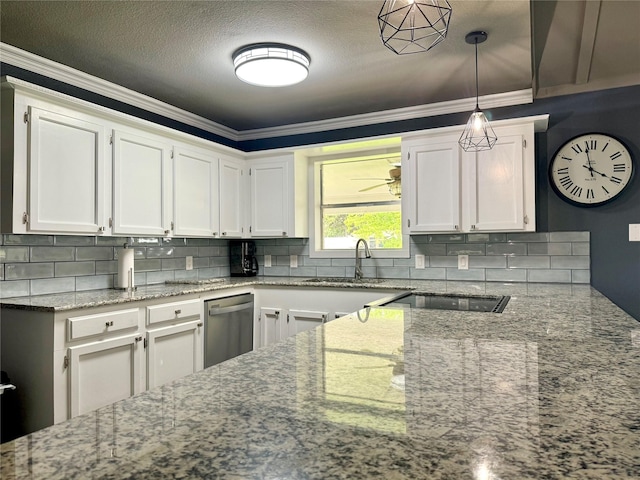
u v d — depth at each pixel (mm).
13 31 2346
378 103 3529
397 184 3758
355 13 2182
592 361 967
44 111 2344
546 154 3211
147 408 692
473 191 3133
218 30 2352
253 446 554
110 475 482
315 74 2932
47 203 2352
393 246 3850
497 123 3055
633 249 2984
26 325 2178
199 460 517
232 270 4184
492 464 502
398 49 2570
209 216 3543
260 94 3307
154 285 3273
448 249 3527
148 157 2998
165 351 2695
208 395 755
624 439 565
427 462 509
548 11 2219
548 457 518
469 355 1034
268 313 3490
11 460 517
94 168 2621
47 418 2102
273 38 2430
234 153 3822
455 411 671
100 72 2887
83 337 2217
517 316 1623
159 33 2377
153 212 3021
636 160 2990
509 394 749
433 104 3510
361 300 3168
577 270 3115
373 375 873
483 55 2648
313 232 4047
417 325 1445
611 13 2199
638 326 1408
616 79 2959
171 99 3406
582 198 3082
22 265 2520
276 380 843
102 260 2980
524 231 3027
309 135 4066
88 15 2199
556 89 3135
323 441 568
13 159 2211
